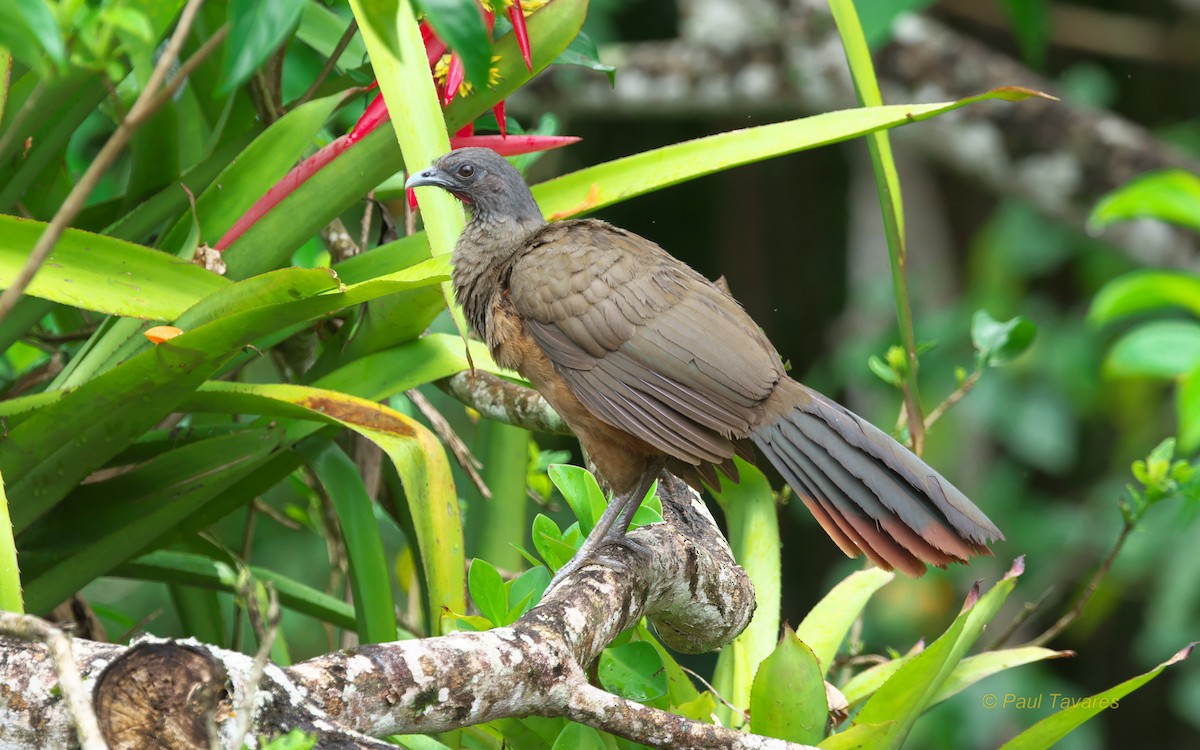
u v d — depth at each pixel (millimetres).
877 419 16875
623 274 7379
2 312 3652
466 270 8125
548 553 6555
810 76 15328
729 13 15508
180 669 3943
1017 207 17328
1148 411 16688
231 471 6777
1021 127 15758
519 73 6898
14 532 6465
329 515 9219
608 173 6930
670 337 7211
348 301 5723
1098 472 19641
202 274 6340
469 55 3992
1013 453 18672
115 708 3906
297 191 6855
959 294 19062
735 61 15508
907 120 6449
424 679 4484
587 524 6703
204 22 7500
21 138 6152
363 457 8133
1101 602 15969
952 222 20906
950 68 15758
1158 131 18203
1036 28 11688
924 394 16734
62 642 3678
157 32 4602
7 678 4145
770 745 4797
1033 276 19609
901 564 6543
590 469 8578
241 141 7309
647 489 7324
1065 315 19406
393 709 4414
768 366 7141
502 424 8562
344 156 6820
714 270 21625
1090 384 16641
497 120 7719
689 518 7727
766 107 15727
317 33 8305
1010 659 6770
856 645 8148
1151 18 19844
